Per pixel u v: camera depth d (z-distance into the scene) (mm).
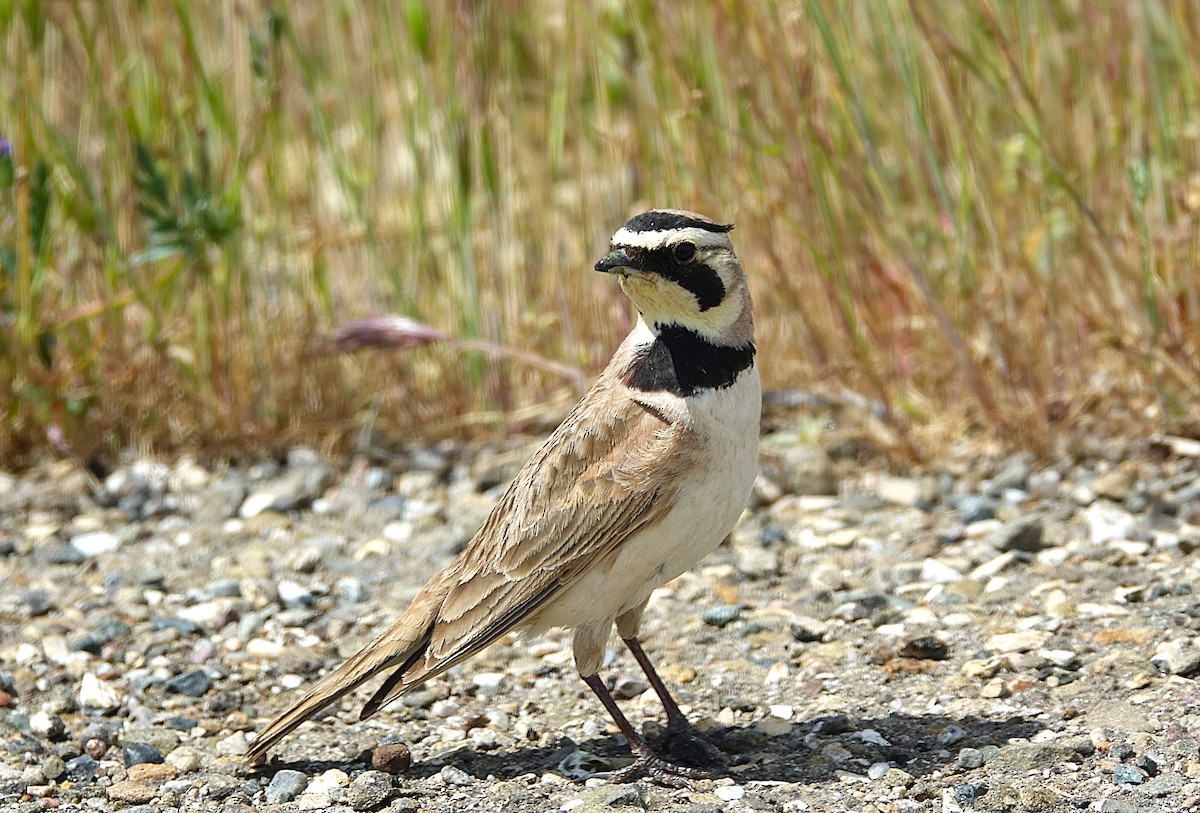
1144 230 12336
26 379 13602
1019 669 9398
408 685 8391
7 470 13953
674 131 13484
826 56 13320
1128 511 11734
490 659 10266
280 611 11164
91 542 12555
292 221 15148
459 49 13508
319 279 14266
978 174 13188
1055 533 11492
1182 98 13797
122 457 14086
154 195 13141
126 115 13297
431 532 12625
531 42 15977
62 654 10484
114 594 11523
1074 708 8828
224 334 14086
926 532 11797
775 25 12781
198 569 11992
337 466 13930
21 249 13211
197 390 14180
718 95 13531
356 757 8953
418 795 8414
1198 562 10711
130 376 13906
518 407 14430
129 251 14227
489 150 13602
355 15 14750
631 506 8172
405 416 14586
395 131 15961
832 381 13930
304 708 8484
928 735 8742
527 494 8445
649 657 10164
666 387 8234
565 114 14633
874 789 8164
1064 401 13297
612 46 13641
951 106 13258
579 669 8648
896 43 12602
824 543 11758
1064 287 13547
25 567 12117
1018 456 12836
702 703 9492
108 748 9180
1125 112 13148
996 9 13500
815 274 13914
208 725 9461
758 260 13938
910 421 13555
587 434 8367
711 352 8188
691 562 8500
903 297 13617
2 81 14141
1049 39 13703
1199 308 12836
